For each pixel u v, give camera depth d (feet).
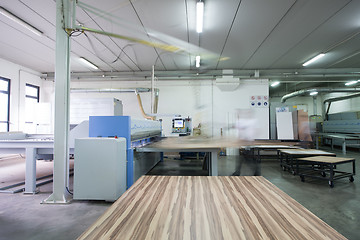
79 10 10.80
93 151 7.64
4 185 10.25
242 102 22.25
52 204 7.70
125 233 1.85
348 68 20.62
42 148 9.23
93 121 8.59
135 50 16.21
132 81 23.04
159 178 3.91
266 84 22.25
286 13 11.07
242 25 12.33
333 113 30.14
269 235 1.81
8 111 18.90
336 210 7.30
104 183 7.60
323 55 16.96
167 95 22.82
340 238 1.75
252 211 2.35
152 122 13.19
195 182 3.62
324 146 29.71
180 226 1.99
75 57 17.76
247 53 16.83
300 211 2.35
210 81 22.65
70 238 5.49
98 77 22.75
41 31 13.28
